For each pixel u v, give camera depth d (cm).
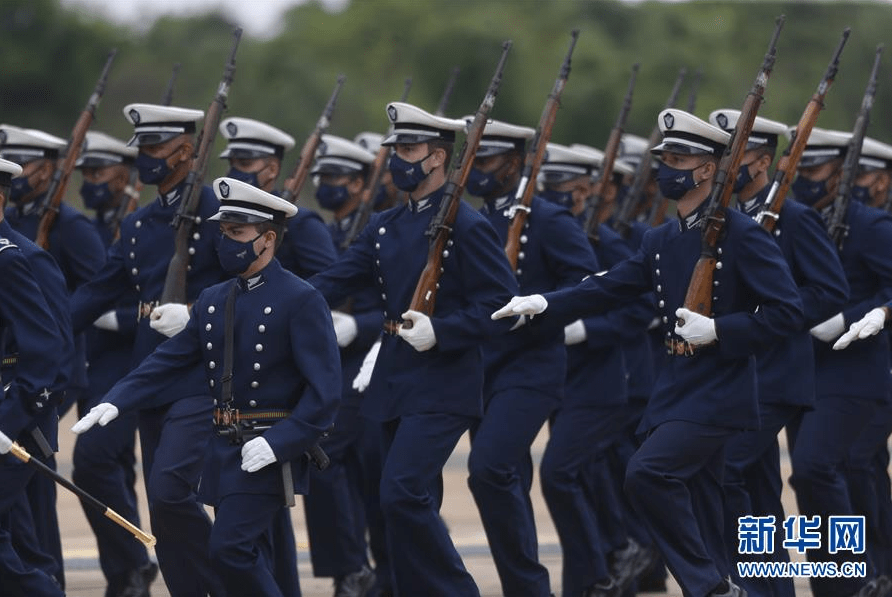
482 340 3528
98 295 3934
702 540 3547
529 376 3809
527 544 3778
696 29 11744
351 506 4259
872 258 4094
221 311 3250
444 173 3634
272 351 3198
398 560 3525
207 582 3588
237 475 3164
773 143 3903
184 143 3809
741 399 3488
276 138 4281
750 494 3931
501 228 4053
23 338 3316
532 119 11544
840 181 4178
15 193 4266
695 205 3531
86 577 4444
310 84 12206
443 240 3559
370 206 4528
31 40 13275
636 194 4862
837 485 4025
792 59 11794
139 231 3834
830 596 4038
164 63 13262
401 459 3503
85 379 4156
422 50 12188
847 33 3834
